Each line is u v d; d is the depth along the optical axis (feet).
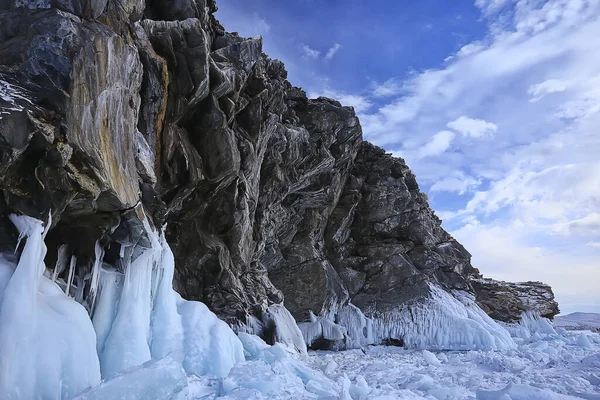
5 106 17.34
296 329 56.29
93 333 20.89
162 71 33.04
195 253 46.44
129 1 30.60
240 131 48.93
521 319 84.89
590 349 58.90
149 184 30.53
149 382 18.67
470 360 49.75
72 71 19.84
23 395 16.66
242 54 45.47
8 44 19.52
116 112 23.95
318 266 74.69
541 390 26.37
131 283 26.89
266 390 24.54
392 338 75.41
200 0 41.98
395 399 25.71
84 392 17.39
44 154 18.99
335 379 37.73
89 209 23.48
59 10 21.01
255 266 59.93
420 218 88.07
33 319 17.85
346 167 83.56
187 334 29.53
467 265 91.91
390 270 80.74
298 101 74.23
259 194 60.03
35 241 18.84
